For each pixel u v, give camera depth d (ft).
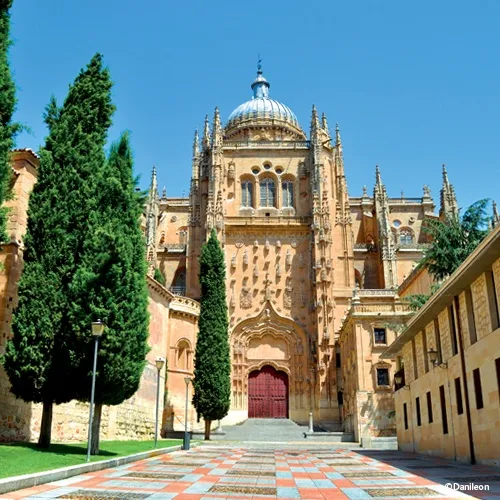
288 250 234.79
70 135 93.76
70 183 90.99
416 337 116.67
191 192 244.22
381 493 48.80
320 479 60.29
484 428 78.18
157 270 205.87
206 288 176.86
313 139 245.24
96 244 86.33
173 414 186.91
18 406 94.99
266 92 317.22
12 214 100.68
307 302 228.02
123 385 86.22
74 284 84.38
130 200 93.15
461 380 86.63
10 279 97.45
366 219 276.82
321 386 209.56
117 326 85.92
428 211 282.97
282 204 245.24
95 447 82.58
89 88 97.45
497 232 66.85
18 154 104.53
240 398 217.56
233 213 241.35
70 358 82.79
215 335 171.22
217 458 91.35
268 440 174.09
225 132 284.61
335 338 217.97
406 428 123.85
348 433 174.81
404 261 253.65
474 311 82.74
